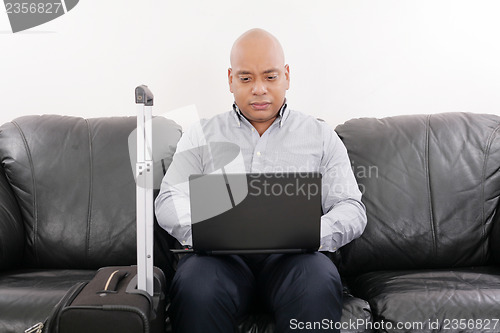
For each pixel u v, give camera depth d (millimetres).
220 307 1285
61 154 1845
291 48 2086
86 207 1792
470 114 1926
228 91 2119
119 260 1769
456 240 1762
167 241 1773
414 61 2090
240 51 1592
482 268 1728
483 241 1772
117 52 2104
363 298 1580
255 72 1591
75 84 2119
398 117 1948
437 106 2113
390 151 1850
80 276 1646
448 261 1767
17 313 1357
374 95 2111
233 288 1323
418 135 1868
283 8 2068
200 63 2105
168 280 1752
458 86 2102
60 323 1157
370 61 2096
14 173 1815
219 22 2082
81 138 1875
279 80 1616
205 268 1307
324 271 1306
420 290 1500
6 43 2094
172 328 1341
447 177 1810
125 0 2078
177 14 2084
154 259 1737
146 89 1201
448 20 2068
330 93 2111
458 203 1787
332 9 2070
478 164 1820
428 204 1789
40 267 1783
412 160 1834
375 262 1773
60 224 1773
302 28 2076
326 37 2082
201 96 2125
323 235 1466
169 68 2111
